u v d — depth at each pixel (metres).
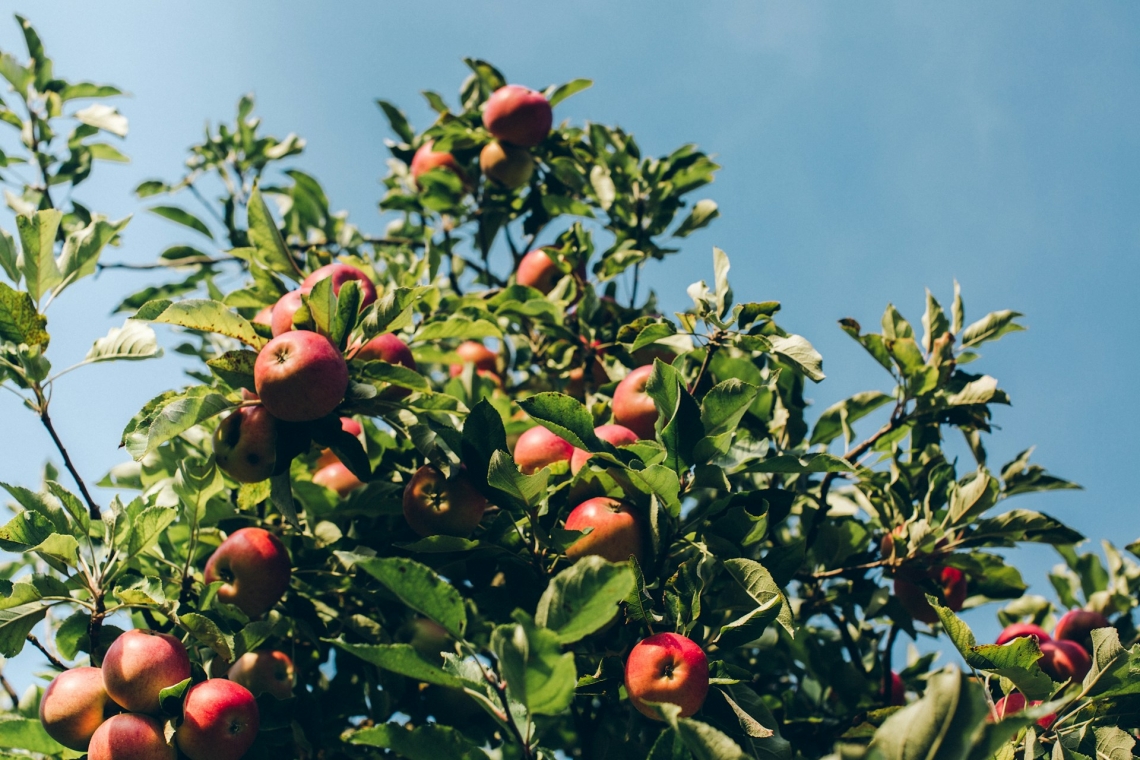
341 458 1.53
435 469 1.54
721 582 1.50
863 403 1.73
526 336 2.00
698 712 1.40
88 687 1.43
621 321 1.94
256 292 1.72
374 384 1.57
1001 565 1.71
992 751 1.19
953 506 1.67
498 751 1.37
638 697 1.37
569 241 1.95
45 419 1.54
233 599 1.55
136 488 1.71
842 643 1.81
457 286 2.12
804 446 1.70
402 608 1.67
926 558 1.69
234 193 2.36
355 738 1.28
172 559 1.59
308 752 1.52
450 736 1.29
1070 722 1.43
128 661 1.42
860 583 1.74
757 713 1.40
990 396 1.70
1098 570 1.86
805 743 1.69
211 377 1.85
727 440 1.48
